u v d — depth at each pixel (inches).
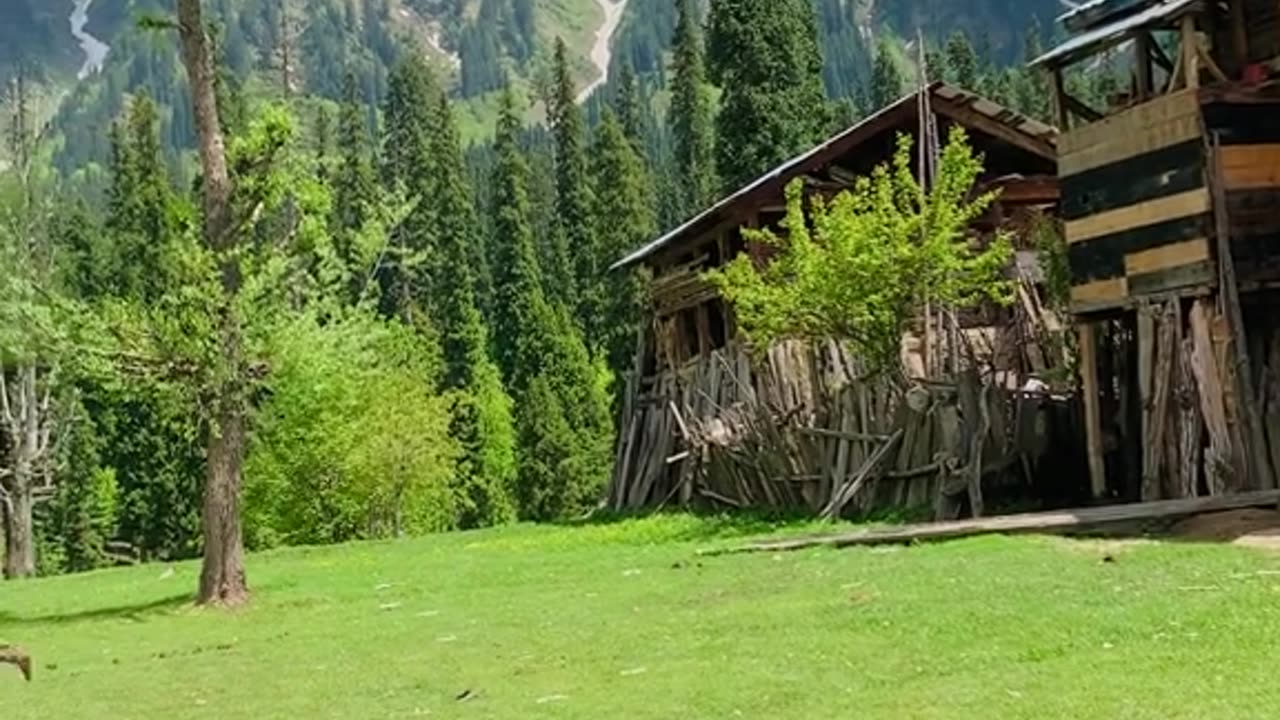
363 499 1633.9
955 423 874.8
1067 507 858.1
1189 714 324.8
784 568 679.1
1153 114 790.5
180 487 2203.5
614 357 2731.3
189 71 820.0
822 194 1234.6
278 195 821.9
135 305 830.5
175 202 826.2
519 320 2938.0
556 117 3464.6
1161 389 781.3
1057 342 1035.3
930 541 723.4
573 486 2571.4
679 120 3198.8
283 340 828.0
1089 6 858.8
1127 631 423.8
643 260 1525.6
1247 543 584.4
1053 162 1272.1
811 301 962.7
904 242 943.0
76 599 960.9
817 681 401.7
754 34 1865.2
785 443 1014.4
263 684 498.0
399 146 3688.5
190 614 767.7
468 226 3403.1
